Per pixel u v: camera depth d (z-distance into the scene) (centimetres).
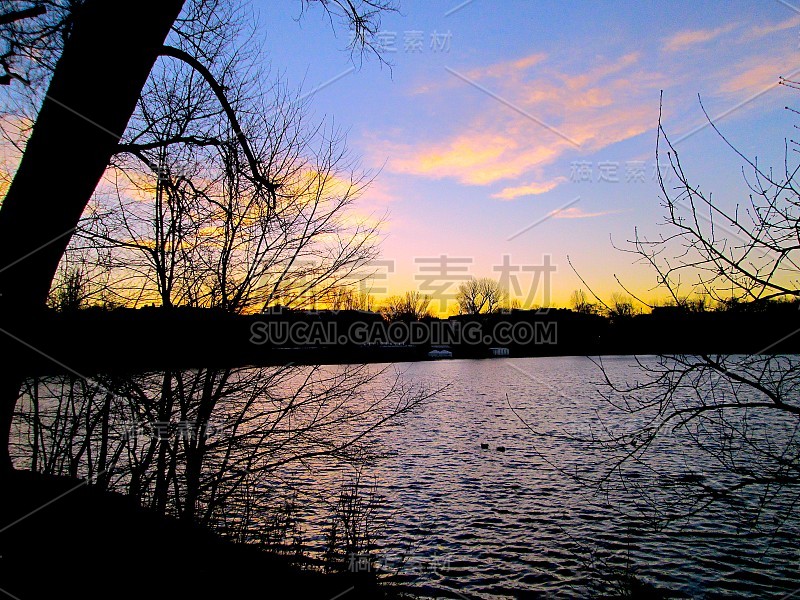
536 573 988
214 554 640
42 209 459
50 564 528
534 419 2569
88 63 443
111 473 677
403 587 880
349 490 991
